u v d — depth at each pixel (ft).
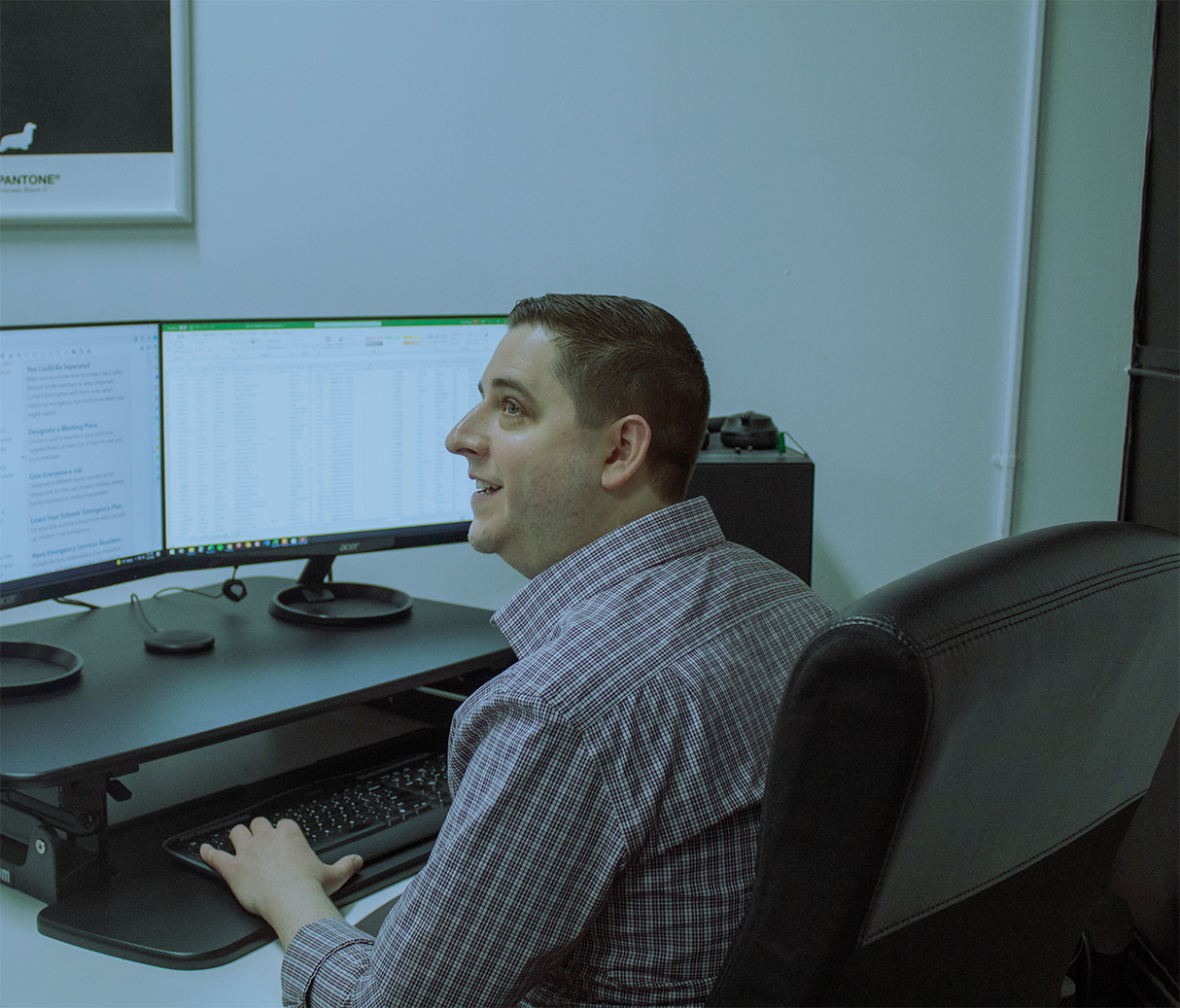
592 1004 2.47
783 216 5.68
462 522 5.03
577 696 2.34
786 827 1.94
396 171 5.92
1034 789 2.14
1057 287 5.56
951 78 5.46
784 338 5.78
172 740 3.40
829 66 5.54
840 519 5.88
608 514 2.84
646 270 5.83
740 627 2.60
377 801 3.82
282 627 4.68
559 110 5.76
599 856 2.31
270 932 3.14
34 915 3.28
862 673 1.80
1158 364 5.25
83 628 4.59
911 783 1.81
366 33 5.83
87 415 4.13
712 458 4.87
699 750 2.36
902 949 2.02
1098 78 5.39
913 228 5.59
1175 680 2.53
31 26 5.89
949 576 2.00
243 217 6.03
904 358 5.70
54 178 6.01
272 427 4.60
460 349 4.89
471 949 2.34
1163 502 5.18
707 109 5.65
